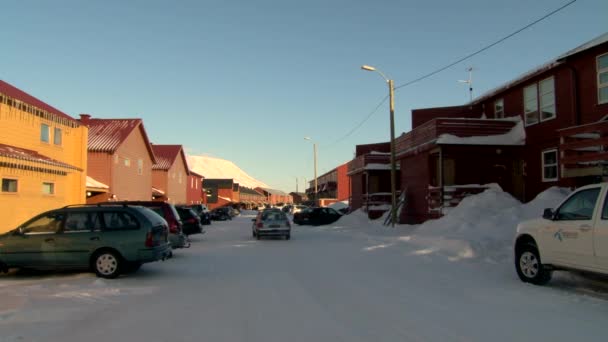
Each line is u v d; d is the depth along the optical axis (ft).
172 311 25.45
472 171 77.25
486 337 20.25
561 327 21.75
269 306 26.48
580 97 59.93
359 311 25.12
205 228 115.55
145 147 136.26
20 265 36.27
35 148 70.23
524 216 56.90
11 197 61.87
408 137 90.63
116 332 21.42
